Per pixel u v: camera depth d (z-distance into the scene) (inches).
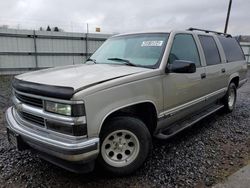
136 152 124.3
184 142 165.8
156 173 126.4
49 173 126.2
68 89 99.9
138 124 123.2
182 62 133.6
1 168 130.2
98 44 663.1
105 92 107.3
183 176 123.6
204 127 197.2
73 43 628.1
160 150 153.0
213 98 196.7
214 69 187.8
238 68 237.8
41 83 109.7
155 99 130.8
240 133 184.7
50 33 593.6
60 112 102.5
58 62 619.2
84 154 101.4
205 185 116.0
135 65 141.1
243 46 957.2
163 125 143.4
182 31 163.5
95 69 134.0
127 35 172.7
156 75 130.6
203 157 144.2
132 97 118.3
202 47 179.5
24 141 116.6
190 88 157.8
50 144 103.3
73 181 119.6
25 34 568.7
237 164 136.1
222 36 225.0
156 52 143.3
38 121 111.6
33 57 588.1
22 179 120.9
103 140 115.8
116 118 118.8
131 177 123.6
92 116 103.3
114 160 121.6
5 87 410.9
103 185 116.7
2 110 251.3
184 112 158.6
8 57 562.3
